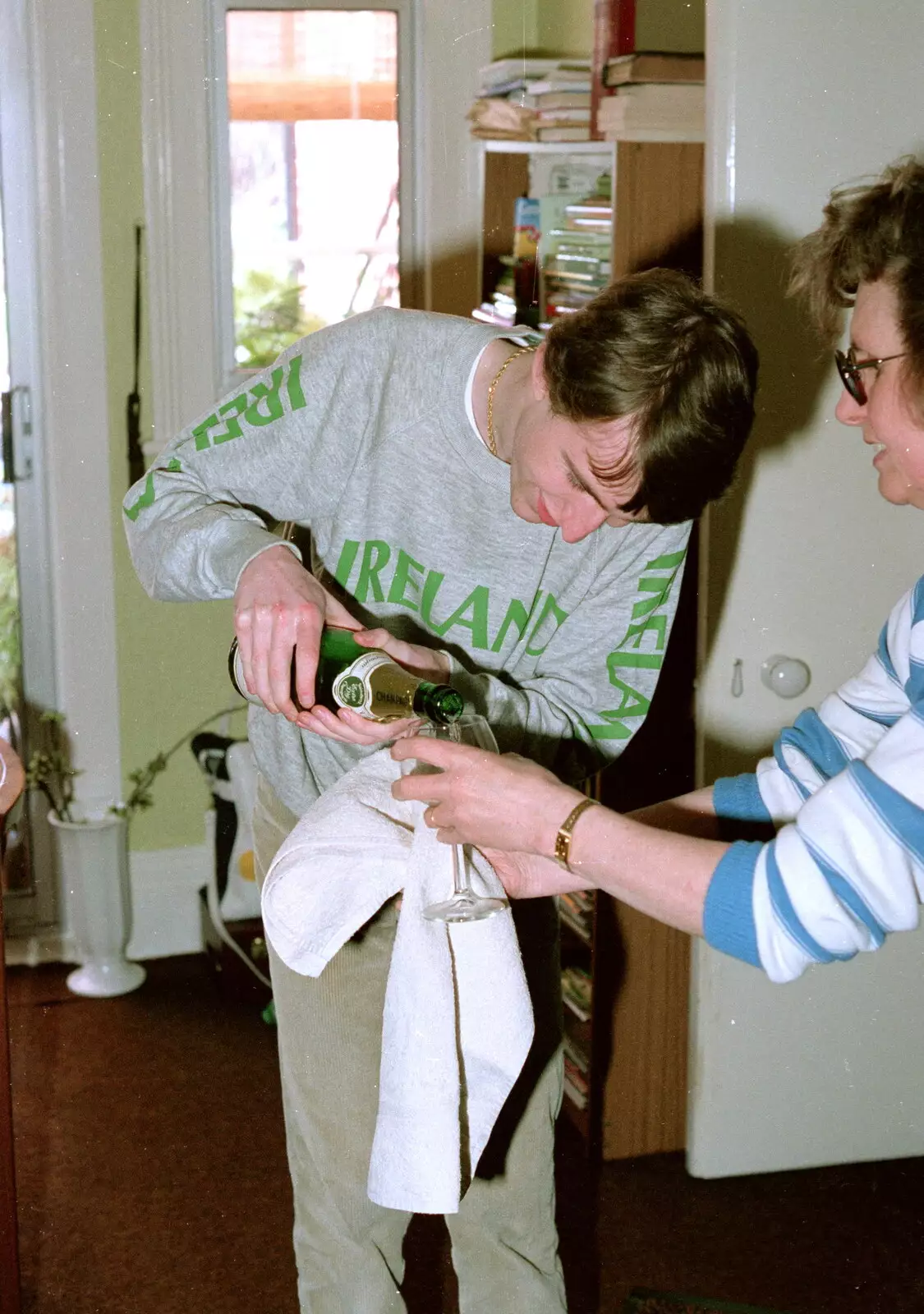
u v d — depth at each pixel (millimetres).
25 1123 2301
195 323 2729
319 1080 1280
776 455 1967
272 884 1126
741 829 1215
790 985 2113
